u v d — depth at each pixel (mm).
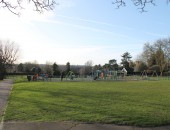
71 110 16656
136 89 32938
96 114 15164
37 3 10945
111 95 25234
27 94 27891
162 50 108938
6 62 100500
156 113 15367
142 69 113812
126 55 127000
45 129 12211
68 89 33094
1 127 12695
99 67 111062
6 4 10250
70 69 116625
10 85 51375
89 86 39250
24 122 13594
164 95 25375
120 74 90000
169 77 90250
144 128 12250
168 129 12148
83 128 12297
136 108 17141
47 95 25953
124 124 12891
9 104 20219
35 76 72000
